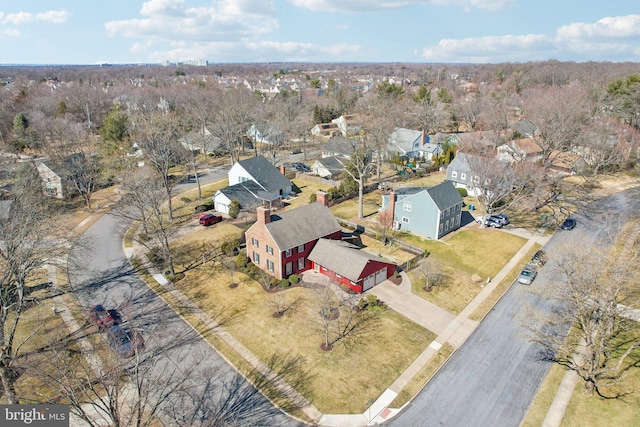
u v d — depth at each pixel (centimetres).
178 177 7356
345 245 4131
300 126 9356
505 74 18475
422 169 7444
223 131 8156
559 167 7244
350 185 6125
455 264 4200
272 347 3002
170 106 12369
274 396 2572
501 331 3180
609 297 2452
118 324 3259
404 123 10494
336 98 13212
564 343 2998
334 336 3111
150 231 4791
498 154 7100
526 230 4997
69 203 6100
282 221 4022
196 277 4003
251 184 5931
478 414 2436
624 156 7238
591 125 7131
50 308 3500
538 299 3578
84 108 11044
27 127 9162
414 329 3197
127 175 5512
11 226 2931
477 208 5784
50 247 3547
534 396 2564
